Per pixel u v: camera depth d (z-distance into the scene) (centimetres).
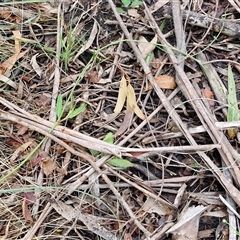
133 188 49
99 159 49
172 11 55
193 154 49
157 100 52
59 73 54
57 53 54
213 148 48
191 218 46
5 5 58
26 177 49
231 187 46
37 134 51
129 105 52
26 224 47
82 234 47
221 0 58
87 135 50
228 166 47
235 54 54
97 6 57
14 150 51
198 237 47
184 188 48
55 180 49
